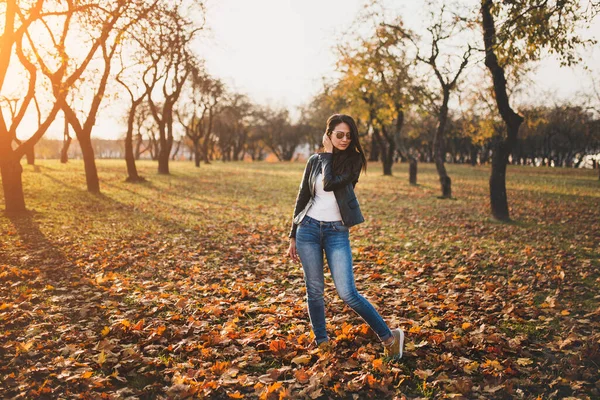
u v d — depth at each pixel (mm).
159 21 12398
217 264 6977
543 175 36031
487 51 11805
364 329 4055
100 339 3998
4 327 4227
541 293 5477
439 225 11438
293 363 3547
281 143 84188
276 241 9109
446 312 4656
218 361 3508
